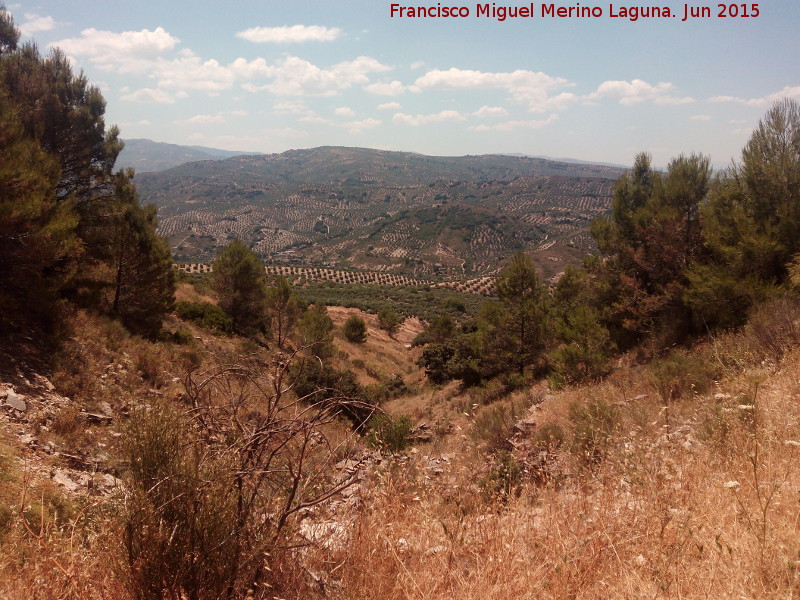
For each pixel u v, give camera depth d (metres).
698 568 2.44
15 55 14.70
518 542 2.88
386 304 105.44
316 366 16.00
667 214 14.80
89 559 2.57
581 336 14.12
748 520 2.63
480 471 5.04
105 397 9.28
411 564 2.73
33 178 9.91
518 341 18.19
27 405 7.62
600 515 3.01
